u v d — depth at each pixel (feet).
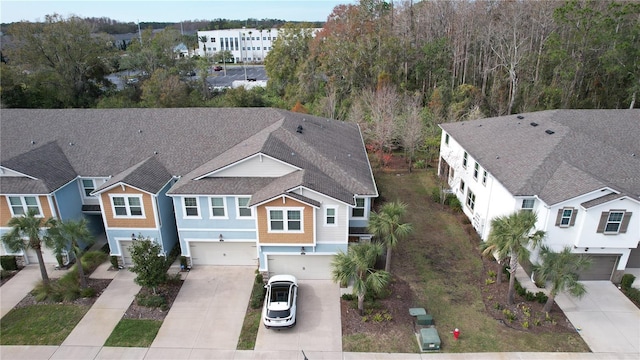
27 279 72.74
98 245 83.56
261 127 91.61
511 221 61.62
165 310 63.93
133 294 68.08
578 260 59.57
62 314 63.21
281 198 64.59
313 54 184.75
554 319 60.85
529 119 96.89
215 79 266.36
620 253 67.31
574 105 151.94
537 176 71.51
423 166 124.47
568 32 159.12
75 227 66.64
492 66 169.68
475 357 54.29
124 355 55.26
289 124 90.22
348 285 69.62
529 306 63.62
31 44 172.76
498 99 156.97
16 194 72.18
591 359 53.67
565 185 67.62
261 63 360.07
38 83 173.17
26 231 64.85
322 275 71.97
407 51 171.01
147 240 66.54
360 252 61.21
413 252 79.15
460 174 98.89
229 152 81.66
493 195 78.64
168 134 89.71
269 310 58.95
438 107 148.36
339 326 60.13
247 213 72.23
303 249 69.31
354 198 70.08
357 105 138.82
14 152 84.99
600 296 66.08
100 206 78.23
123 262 76.74
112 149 86.02
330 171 75.20
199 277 72.64
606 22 135.64
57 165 80.69
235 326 60.54
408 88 169.99
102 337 58.44
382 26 185.57
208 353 55.52
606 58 134.62
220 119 93.97
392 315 62.23
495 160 82.12
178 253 79.41
